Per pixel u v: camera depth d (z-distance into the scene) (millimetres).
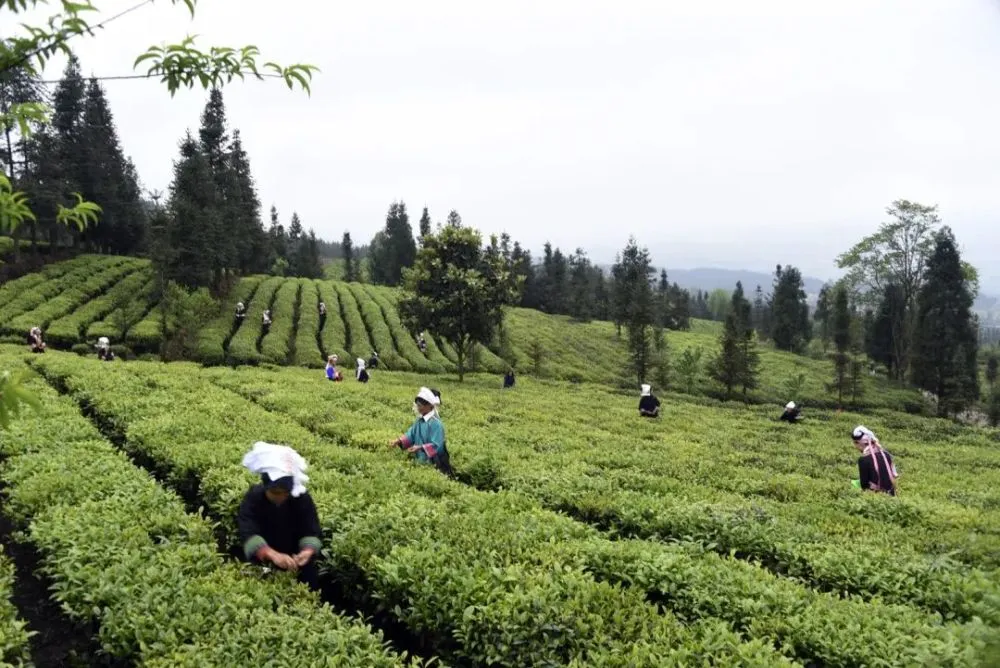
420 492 9461
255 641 5023
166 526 7418
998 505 13016
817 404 52188
